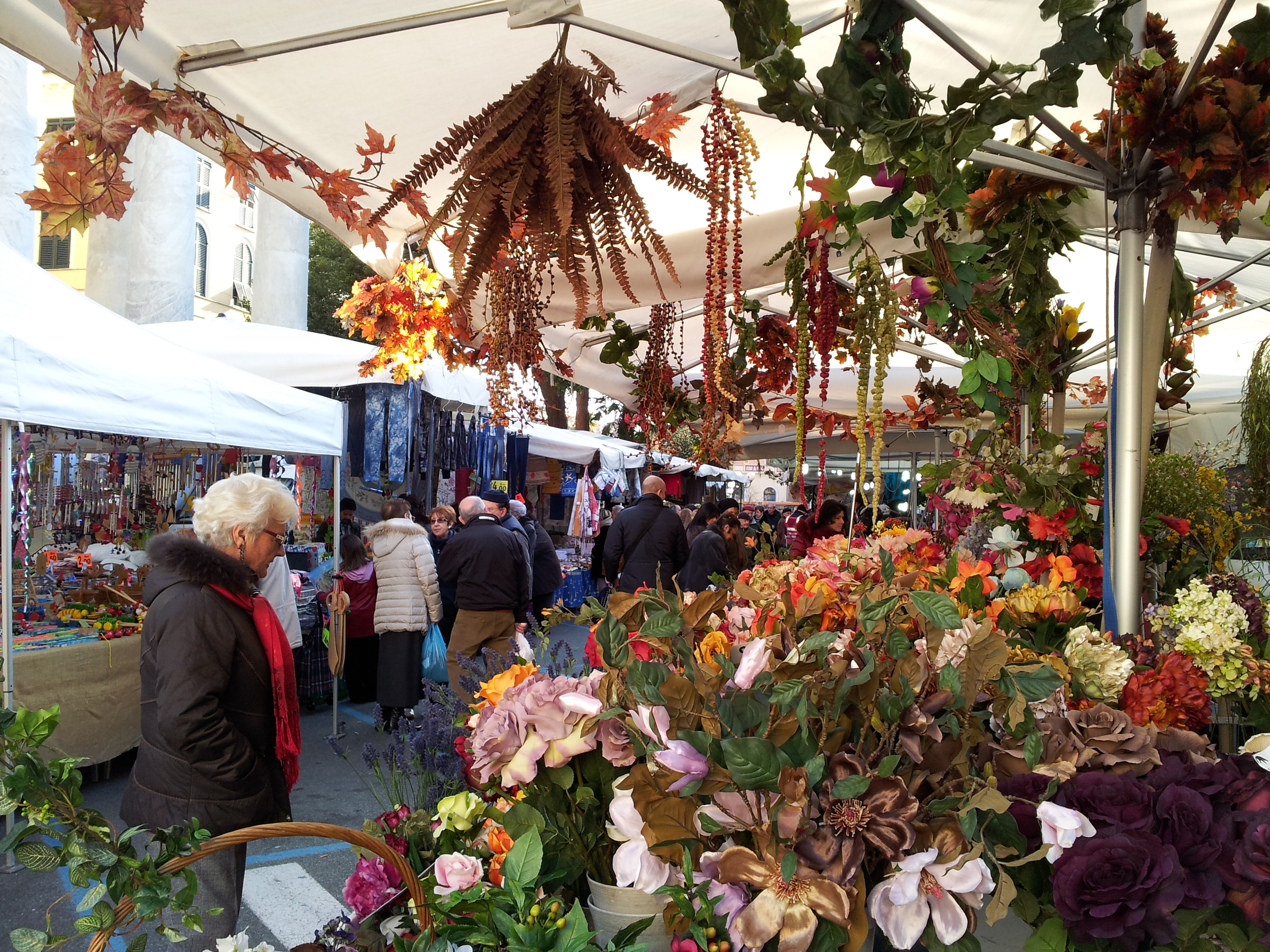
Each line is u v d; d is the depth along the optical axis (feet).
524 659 4.73
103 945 3.29
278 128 7.64
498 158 5.12
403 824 4.65
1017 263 7.54
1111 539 5.82
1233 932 3.40
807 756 3.14
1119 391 5.85
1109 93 8.12
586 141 5.22
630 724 3.54
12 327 11.60
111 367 12.84
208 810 6.82
